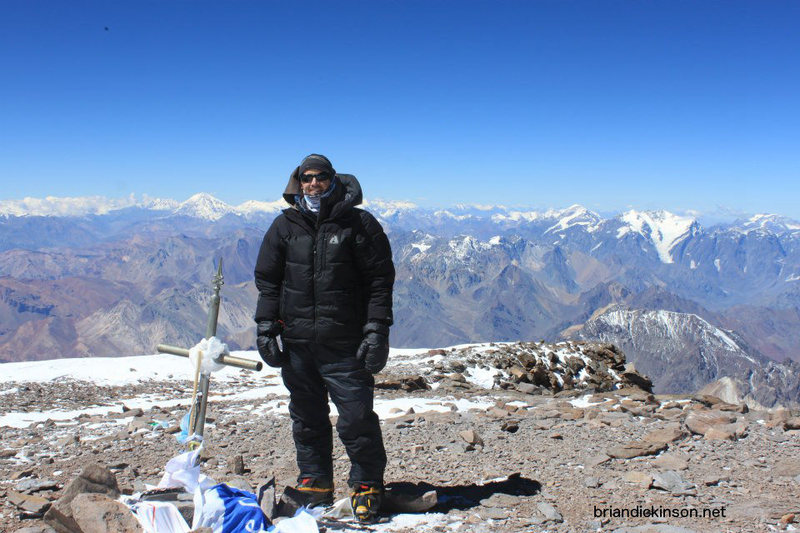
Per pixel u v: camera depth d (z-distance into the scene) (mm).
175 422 11711
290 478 7359
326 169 5477
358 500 5672
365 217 5586
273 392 17031
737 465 7531
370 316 5574
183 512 4840
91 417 13094
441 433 10242
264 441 10250
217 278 5020
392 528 5488
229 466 8016
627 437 9430
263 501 5387
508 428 10383
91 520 4570
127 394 17375
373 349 5516
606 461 7875
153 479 7367
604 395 14945
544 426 10562
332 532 5258
